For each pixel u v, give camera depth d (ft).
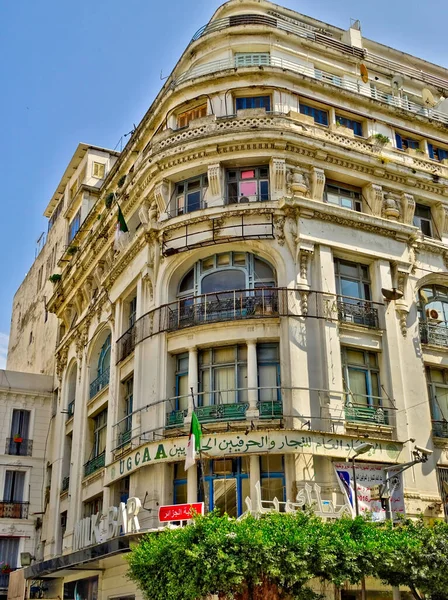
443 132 101.40
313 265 80.84
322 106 92.22
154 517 74.13
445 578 52.60
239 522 50.78
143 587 51.29
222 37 95.55
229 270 82.33
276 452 69.92
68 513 102.78
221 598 50.01
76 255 117.39
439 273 90.17
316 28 105.40
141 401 81.30
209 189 84.89
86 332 110.11
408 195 91.30
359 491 70.54
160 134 89.66
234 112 89.15
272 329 77.36
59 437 115.55
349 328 79.66
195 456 70.28
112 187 110.93
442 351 87.25
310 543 47.80
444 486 79.15
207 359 79.30
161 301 83.71
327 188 88.12
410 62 112.37
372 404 78.69
